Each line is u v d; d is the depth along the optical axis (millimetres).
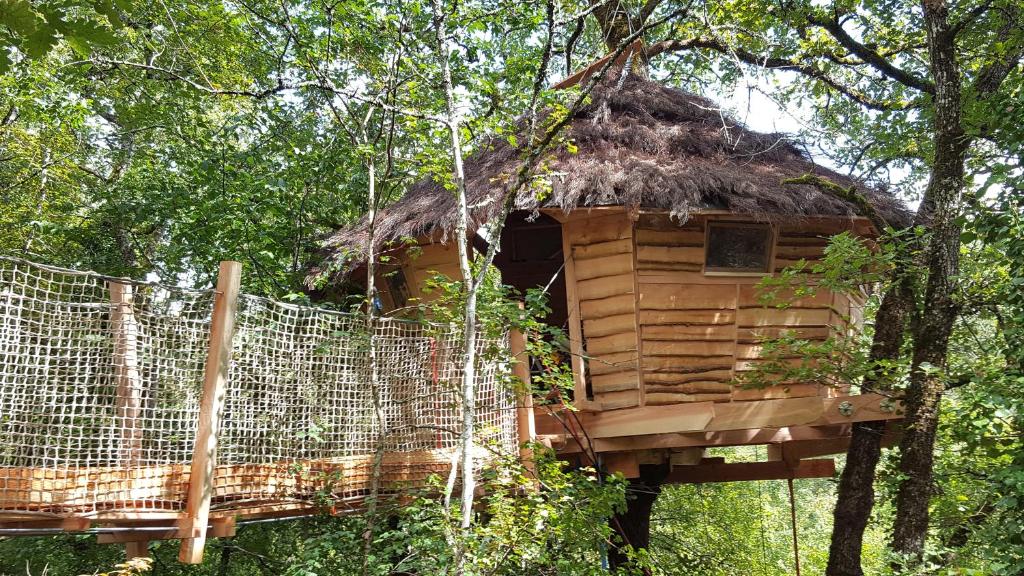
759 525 17703
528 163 6051
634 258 8250
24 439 4348
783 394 8555
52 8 2379
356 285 9852
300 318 5785
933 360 7668
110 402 5129
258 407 5418
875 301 11750
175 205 10961
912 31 13219
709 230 8359
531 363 8945
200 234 10562
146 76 12273
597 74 5820
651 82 10312
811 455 9922
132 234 12203
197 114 12148
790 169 9172
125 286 4766
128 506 4562
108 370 4738
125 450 4660
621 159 8375
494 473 6223
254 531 10914
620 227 8266
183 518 4664
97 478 4461
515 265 12797
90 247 11727
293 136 11578
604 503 6680
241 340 5359
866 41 13633
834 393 9109
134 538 4719
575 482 6895
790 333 8484
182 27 11469
